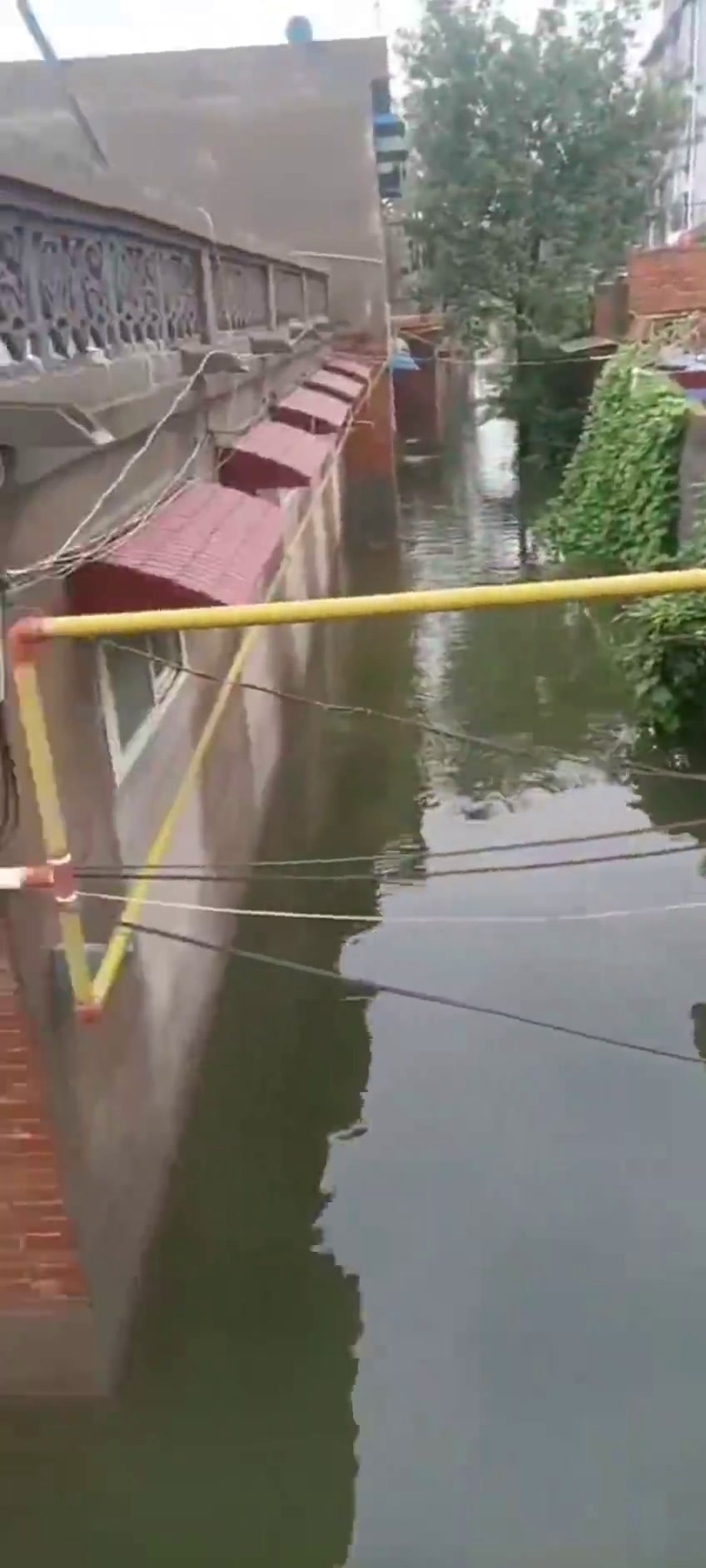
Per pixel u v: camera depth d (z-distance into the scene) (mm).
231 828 7367
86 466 4203
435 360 26203
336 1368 4504
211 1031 6414
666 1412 4277
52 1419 4320
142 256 5051
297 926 7184
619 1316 4641
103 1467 4188
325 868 7812
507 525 17703
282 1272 4922
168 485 5293
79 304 4082
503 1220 5109
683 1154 5406
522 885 7488
